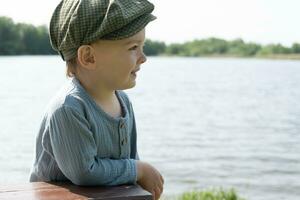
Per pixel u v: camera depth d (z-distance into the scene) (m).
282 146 31.09
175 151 28.28
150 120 45.53
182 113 52.44
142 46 2.47
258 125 43.22
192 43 164.00
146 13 2.42
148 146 30.27
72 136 2.34
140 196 2.25
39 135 2.54
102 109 2.47
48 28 2.50
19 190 2.31
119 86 2.46
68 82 2.51
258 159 25.91
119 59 2.40
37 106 55.56
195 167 23.11
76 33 2.38
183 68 164.12
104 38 2.36
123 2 2.38
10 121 41.25
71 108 2.35
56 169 2.49
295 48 159.12
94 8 2.35
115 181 2.41
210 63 165.12
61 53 2.51
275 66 162.00
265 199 16.58
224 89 91.50
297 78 140.12
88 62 2.42
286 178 20.33
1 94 70.69
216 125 42.84
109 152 2.49
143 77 118.38
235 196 8.34
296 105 64.94
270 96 78.94
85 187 2.36
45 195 2.23
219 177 20.69
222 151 28.50
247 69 166.12
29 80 102.00
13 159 22.45
